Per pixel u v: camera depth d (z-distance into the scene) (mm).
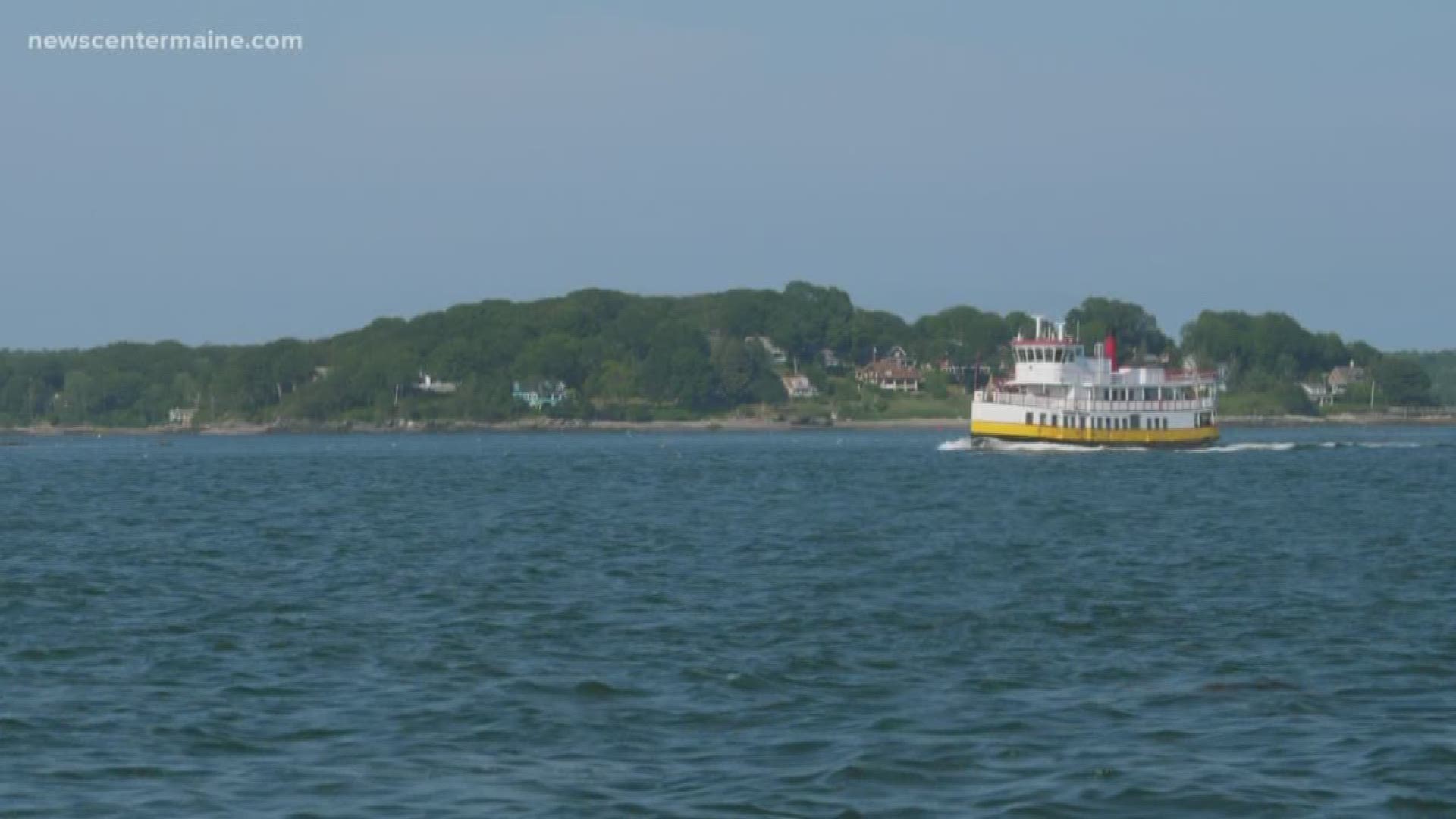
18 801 123812
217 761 136125
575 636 199625
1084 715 152000
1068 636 198375
